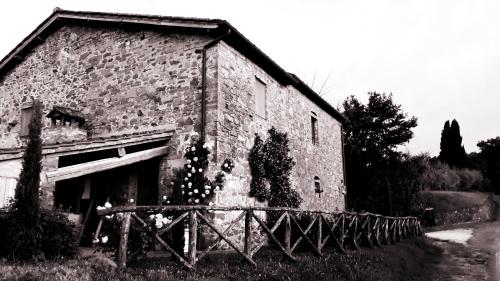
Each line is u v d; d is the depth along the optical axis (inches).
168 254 287.0
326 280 233.3
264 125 446.3
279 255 295.9
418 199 995.3
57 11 473.1
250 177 406.6
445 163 1566.2
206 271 211.3
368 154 913.5
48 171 279.4
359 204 854.5
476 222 987.9
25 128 493.7
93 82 446.6
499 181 1546.5
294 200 462.3
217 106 359.9
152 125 393.4
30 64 510.3
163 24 396.2
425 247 521.0
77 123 430.9
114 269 192.9
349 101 999.0
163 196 363.9
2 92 529.7
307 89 557.6
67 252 227.0
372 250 373.1
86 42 465.1
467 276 362.6
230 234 358.6
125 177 398.3
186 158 357.7
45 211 227.0
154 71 406.3
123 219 204.2
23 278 165.8
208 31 374.3
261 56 430.3
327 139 654.5
